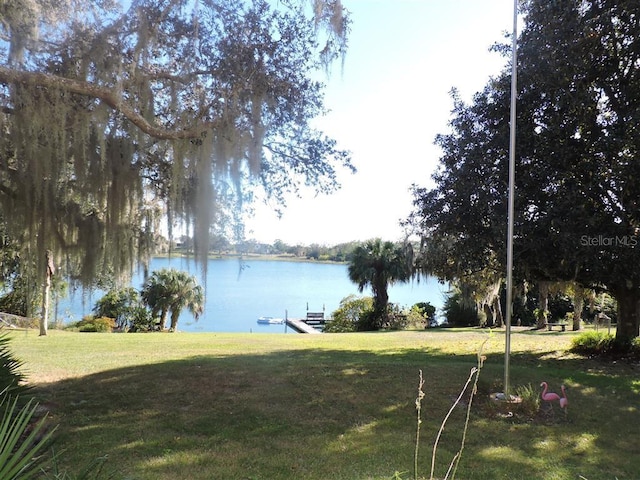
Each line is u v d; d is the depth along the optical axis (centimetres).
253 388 648
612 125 827
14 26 457
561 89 837
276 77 609
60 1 495
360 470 380
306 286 7119
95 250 630
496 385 677
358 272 2508
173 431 466
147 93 546
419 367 811
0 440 176
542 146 860
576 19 823
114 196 596
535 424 523
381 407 568
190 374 737
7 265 1089
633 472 396
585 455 433
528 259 859
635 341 984
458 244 962
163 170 660
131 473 356
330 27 582
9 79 453
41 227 577
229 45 575
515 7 545
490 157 918
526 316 2659
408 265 2111
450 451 433
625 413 576
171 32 572
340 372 761
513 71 546
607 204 850
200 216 551
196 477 356
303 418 521
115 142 580
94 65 520
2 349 502
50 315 1861
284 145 716
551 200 858
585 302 2156
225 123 554
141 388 642
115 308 2472
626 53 802
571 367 888
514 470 393
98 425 477
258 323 3466
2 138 474
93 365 822
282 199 744
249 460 396
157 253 748
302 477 364
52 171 516
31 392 555
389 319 2492
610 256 799
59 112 476
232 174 566
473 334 1705
